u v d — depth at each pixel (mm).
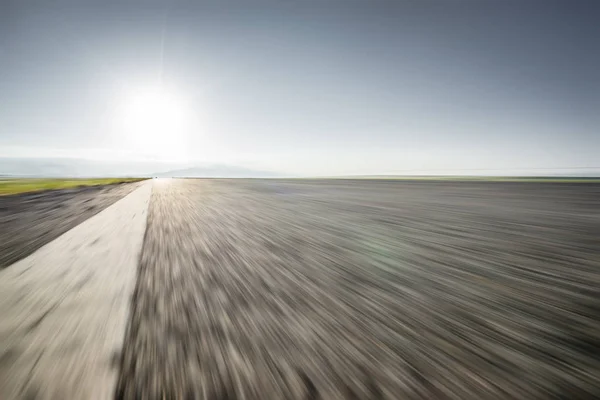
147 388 1752
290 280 3852
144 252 5242
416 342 2344
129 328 2486
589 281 3836
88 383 1790
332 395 1741
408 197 18703
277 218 9695
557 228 7824
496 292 3469
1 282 3641
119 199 16609
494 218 9688
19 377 1844
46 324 2543
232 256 5051
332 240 6410
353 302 3145
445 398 1739
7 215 10336
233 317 2730
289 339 2352
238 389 1765
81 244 5820
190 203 14609
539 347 2283
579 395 1771
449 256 5113
